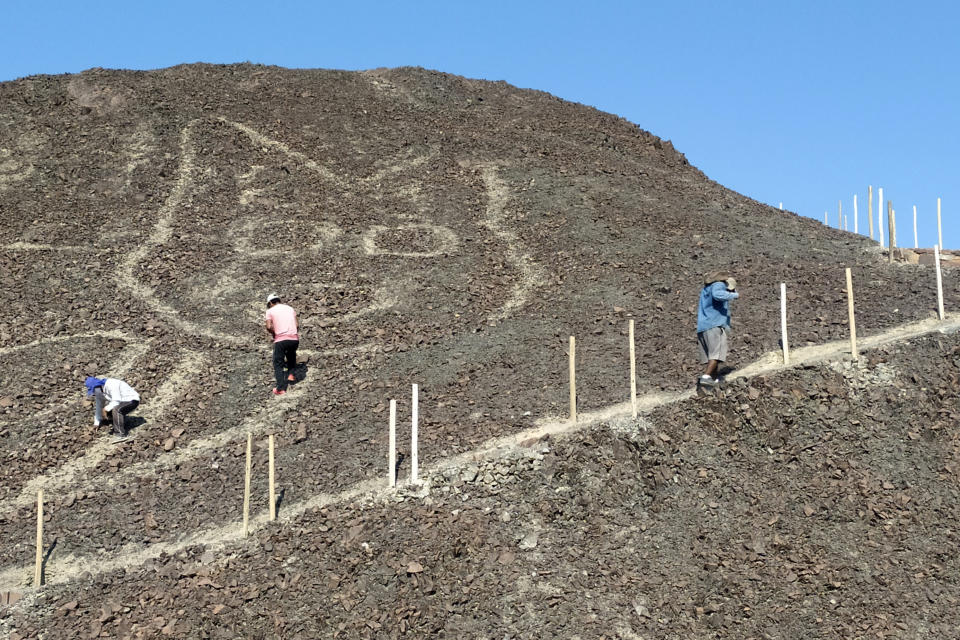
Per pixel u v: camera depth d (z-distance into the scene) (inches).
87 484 557.6
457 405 597.3
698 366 608.1
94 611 453.7
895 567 454.3
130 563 489.1
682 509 490.3
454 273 822.5
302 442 576.1
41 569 477.1
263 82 1186.0
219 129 1059.9
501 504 496.7
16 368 681.0
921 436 527.5
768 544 469.1
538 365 639.8
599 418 553.0
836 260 784.3
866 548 464.8
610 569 456.4
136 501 536.1
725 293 557.9
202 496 536.4
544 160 1045.2
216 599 450.6
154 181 961.5
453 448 547.2
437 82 1234.6
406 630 425.1
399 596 442.9
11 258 832.3
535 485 505.7
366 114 1128.8
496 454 526.3
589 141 1115.9
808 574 450.0
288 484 536.1
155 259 842.2
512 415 576.1
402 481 520.4
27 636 441.1
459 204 952.3
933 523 478.0
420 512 492.7
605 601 438.3
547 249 855.1
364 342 713.6
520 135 1111.6
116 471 569.6
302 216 920.9
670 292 738.8
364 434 576.1
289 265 839.1
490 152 1058.7
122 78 1149.1
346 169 1011.3
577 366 630.5
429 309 762.2
